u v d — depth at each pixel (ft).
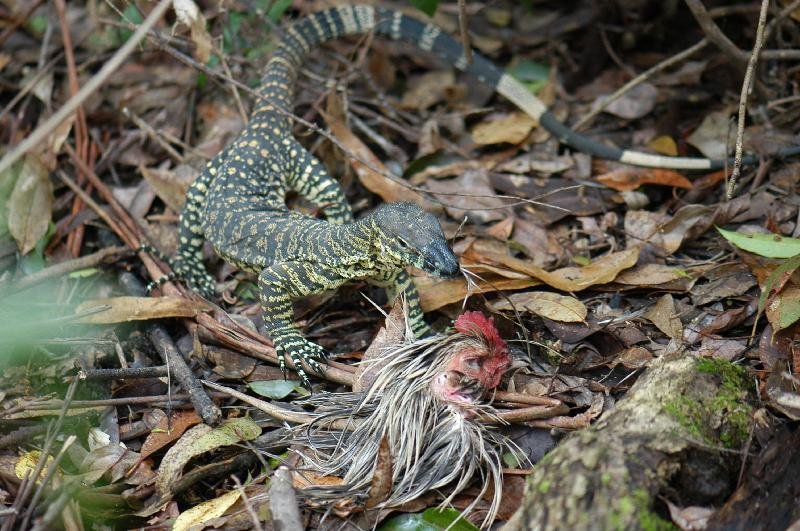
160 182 5.31
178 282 5.06
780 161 5.14
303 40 5.46
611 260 4.87
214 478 4.46
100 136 5.57
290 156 5.19
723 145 5.26
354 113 5.59
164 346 4.76
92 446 4.54
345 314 4.95
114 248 5.10
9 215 5.12
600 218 5.16
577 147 5.33
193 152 5.42
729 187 4.64
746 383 4.34
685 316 4.71
